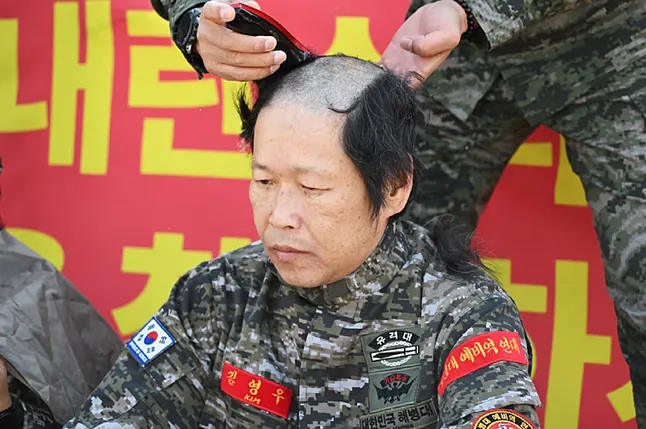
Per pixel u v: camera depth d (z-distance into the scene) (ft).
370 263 7.82
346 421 7.80
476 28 9.24
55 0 12.57
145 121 12.47
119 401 7.97
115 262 12.45
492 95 10.67
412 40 8.67
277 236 7.29
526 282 12.05
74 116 12.57
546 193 12.01
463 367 7.42
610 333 11.91
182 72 12.41
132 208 12.46
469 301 7.79
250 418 8.00
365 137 7.21
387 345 7.82
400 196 7.65
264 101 7.52
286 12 12.21
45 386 9.37
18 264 9.96
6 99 12.71
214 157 12.37
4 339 9.34
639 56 9.82
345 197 7.22
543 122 10.53
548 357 11.98
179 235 12.41
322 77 7.41
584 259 11.96
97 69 12.53
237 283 8.28
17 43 12.66
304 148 7.13
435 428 7.71
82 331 10.12
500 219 12.09
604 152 10.03
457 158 11.08
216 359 8.14
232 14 7.51
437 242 8.29
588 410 11.89
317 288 7.88
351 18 12.15
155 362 8.07
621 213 9.94
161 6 9.46
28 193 12.64
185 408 8.12
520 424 7.02
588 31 9.97
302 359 7.90
